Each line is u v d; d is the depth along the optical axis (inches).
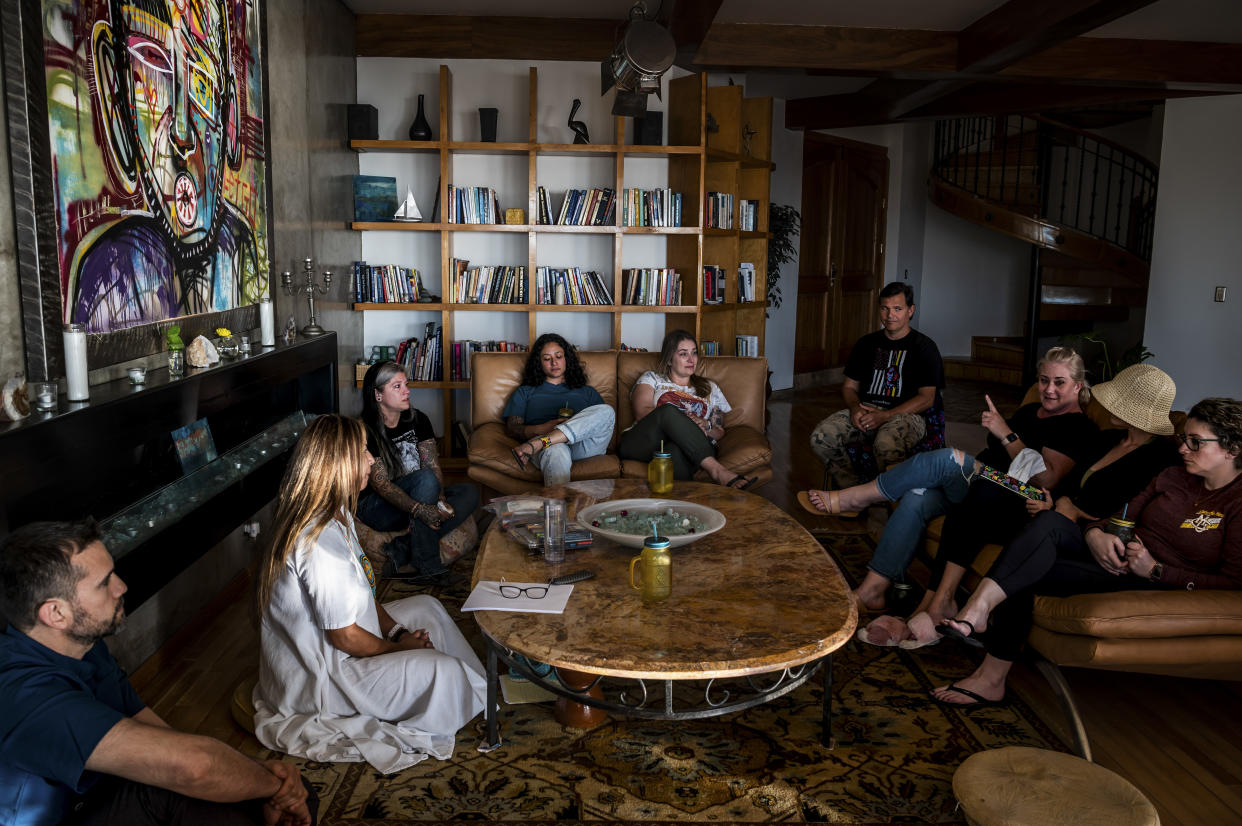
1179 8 191.5
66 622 55.1
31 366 81.9
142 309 102.7
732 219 225.9
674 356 167.2
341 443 85.1
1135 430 107.6
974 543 113.9
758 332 247.0
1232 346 249.9
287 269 161.8
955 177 352.8
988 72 221.8
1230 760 92.0
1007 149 386.9
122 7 97.0
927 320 406.3
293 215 165.2
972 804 71.4
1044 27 178.4
